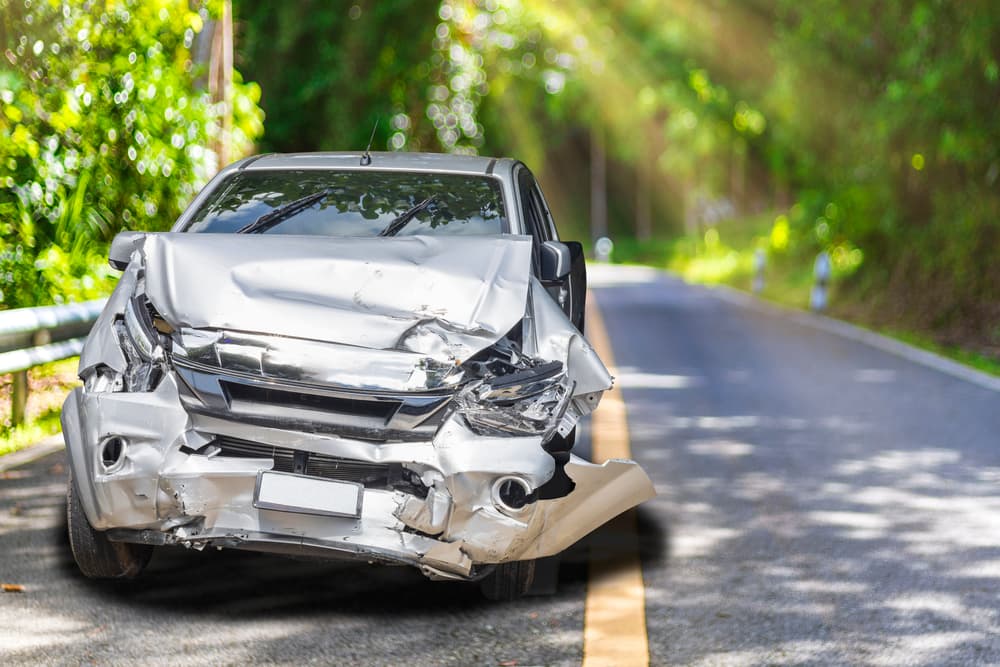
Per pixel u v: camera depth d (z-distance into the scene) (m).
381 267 5.76
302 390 5.18
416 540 5.20
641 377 14.16
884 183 24.98
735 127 42.25
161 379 5.46
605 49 37.44
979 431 10.70
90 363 5.59
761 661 5.14
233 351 5.28
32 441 9.32
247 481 5.18
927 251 24.22
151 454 5.23
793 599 5.97
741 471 8.91
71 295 12.71
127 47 13.97
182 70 15.23
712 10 33.66
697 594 6.02
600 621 5.59
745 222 60.09
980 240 22.28
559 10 36.16
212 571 6.17
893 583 6.25
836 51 25.75
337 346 5.31
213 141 16.25
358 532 5.16
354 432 5.18
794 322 22.92
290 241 6.05
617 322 22.06
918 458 9.46
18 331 9.13
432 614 5.64
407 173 7.27
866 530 7.29
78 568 6.15
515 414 5.33
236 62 23.78
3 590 5.80
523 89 38.38
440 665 5.01
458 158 7.61
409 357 5.29
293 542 5.14
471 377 5.39
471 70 28.05
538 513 5.33
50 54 13.22
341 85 24.95
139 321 5.61
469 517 5.22
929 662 5.16
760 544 6.95
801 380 14.07
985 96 21.22
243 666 4.94
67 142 13.60
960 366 15.74
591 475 5.48
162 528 5.27
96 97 13.70
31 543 6.59
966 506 7.93
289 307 5.49
